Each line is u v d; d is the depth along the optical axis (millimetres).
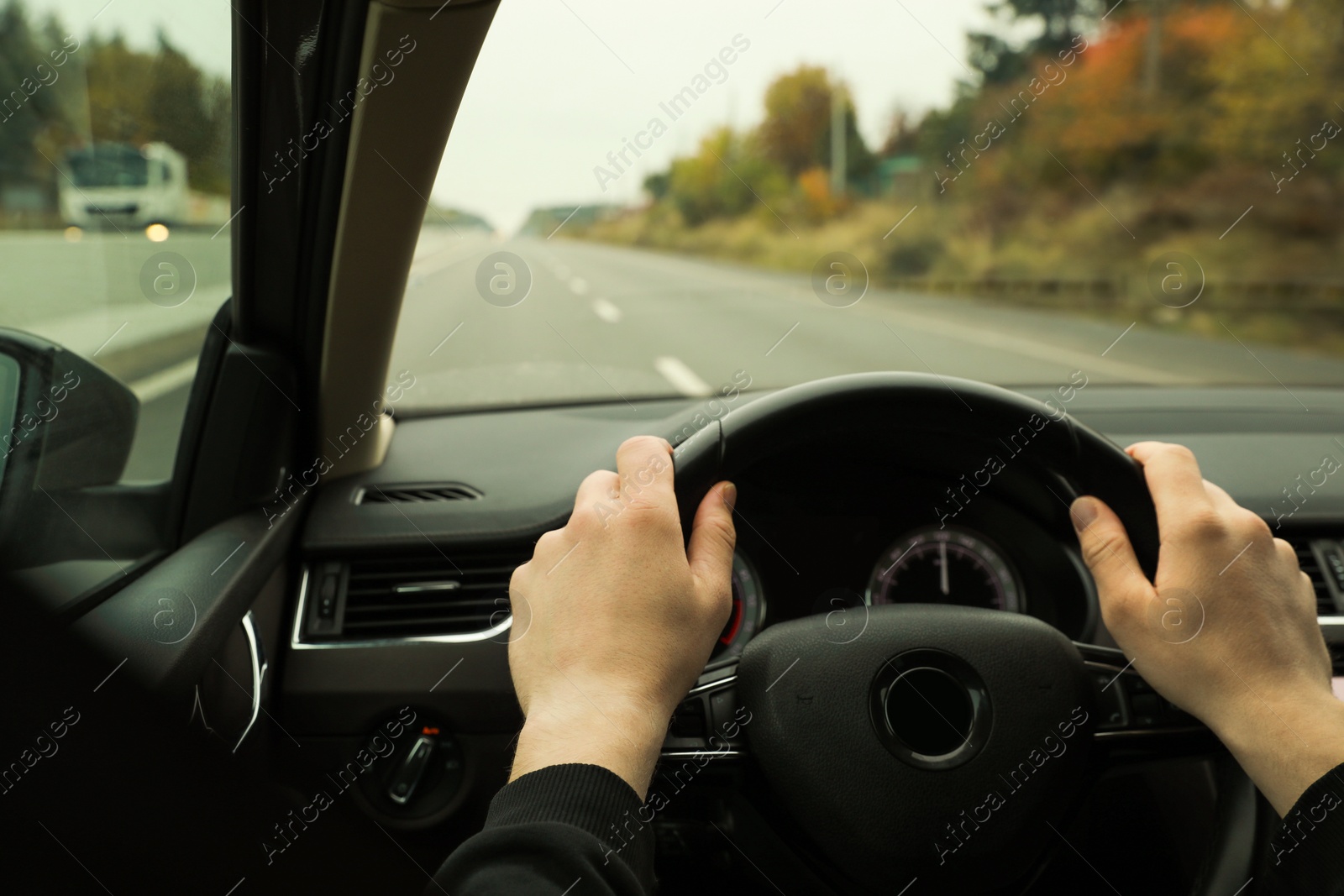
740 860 1151
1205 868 983
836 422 1022
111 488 1317
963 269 17859
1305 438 1940
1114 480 883
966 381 1014
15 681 588
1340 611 1529
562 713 562
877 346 4891
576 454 1845
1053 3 22000
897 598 1416
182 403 1575
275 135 1465
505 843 494
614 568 610
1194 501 774
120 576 1268
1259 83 15750
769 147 24000
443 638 1523
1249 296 12680
